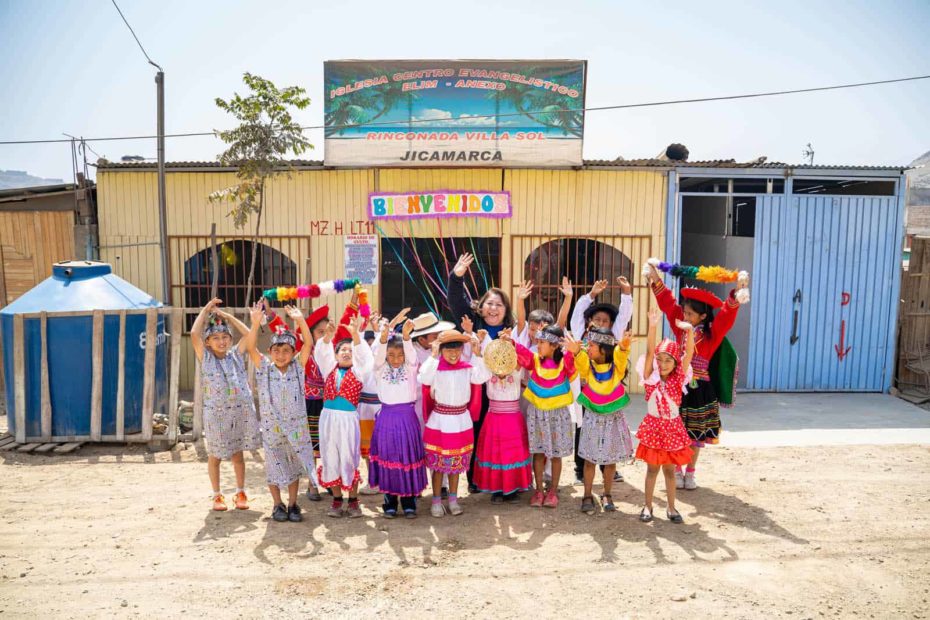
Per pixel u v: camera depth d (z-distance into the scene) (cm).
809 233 1028
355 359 547
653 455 543
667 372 541
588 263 1042
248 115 905
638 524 548
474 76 977
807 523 550
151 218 1027
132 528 537
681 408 618
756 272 1026
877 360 1052
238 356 577
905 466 702
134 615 407
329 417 548
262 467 706
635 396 1035
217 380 557
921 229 1844
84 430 754
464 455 557
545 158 989
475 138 985
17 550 495
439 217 1017
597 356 556
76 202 1034
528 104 981
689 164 1014
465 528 541
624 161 1005
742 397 1023
